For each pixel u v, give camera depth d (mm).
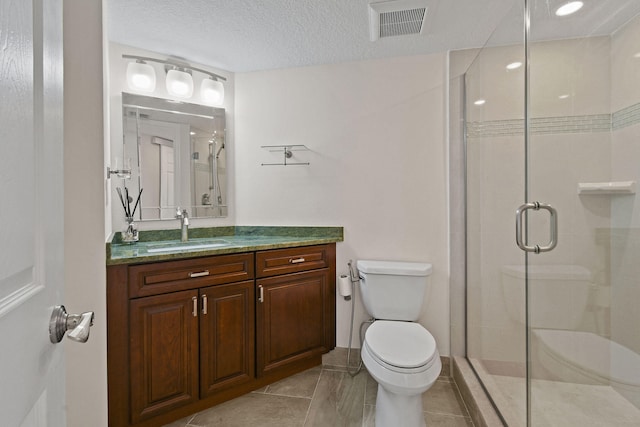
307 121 2326
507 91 1737
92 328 1333
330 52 2117
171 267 1575
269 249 1925
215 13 1689
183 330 1610
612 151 1454
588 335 1501
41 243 513
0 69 380
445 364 2123
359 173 2252
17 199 429
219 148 2355
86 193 1318
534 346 1502
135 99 2027
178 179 2193
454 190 2100
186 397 1615
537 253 1541
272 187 2391
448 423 1629
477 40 1966
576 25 1504
